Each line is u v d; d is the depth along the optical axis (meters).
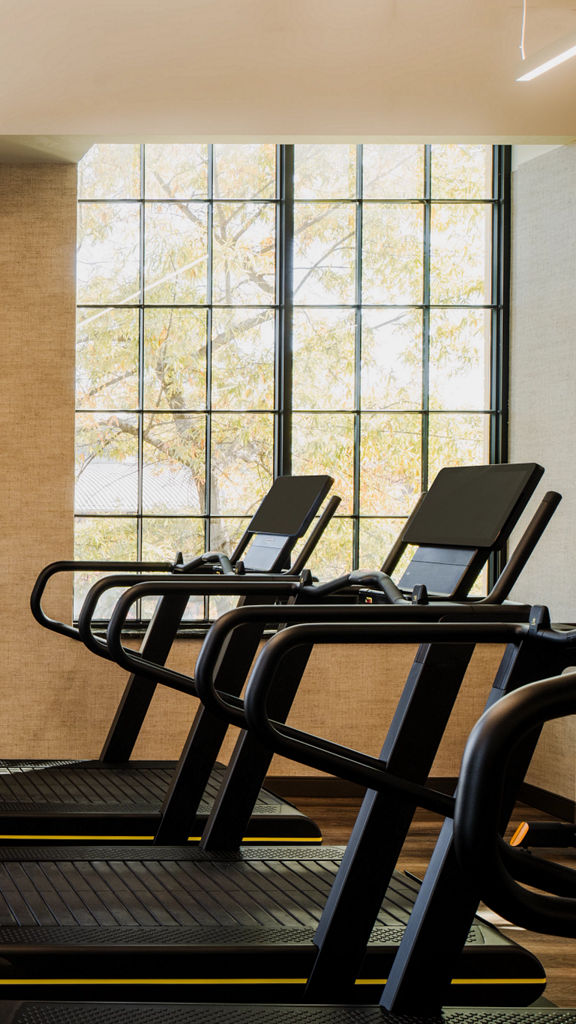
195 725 3.15
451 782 4.68
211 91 3.61
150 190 4.82
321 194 4.92
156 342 4.84
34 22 3.01
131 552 4.84
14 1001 1.83
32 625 4.48
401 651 4.70
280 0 2.87
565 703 0.83
